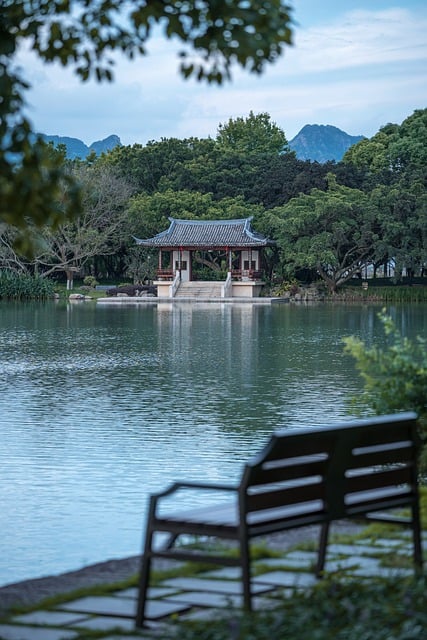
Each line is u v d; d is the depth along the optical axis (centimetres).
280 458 675
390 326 1439
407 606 632
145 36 710
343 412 2652
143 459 1997
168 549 732
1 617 697
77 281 11744
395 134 12462
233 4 625
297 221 9956
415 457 795
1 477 1811
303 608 644
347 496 759
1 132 606
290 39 635
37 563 1255
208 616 683
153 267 11056
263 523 677
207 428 2395
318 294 10412
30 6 704
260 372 3662
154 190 12156
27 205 609
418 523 795
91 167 11262
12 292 9831
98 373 3634
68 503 1612
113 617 697
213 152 12294
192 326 6250
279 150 15538
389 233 10075
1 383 3316
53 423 2459
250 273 10381
